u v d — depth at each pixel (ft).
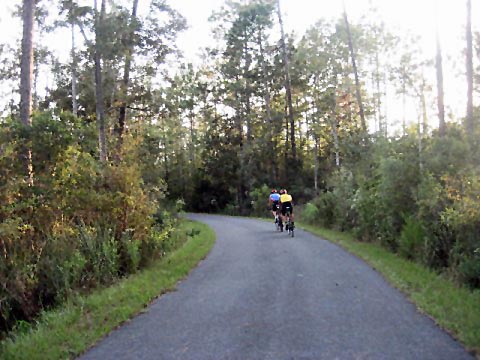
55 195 32.32
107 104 96.94
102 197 39.17
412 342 20.45
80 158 36.70
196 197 183.32
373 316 24.68
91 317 25.93
